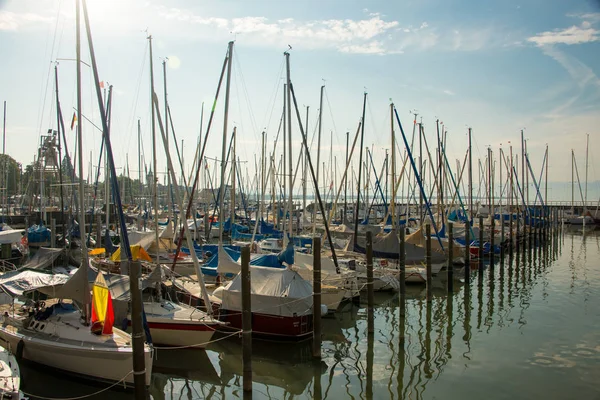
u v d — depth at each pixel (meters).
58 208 51.41
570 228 89.19
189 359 20.19
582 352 21.34
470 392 17.44
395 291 33.66
